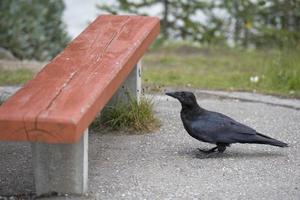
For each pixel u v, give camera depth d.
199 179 8.94
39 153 8.24
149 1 22.47
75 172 8.25
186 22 22.78
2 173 9.32
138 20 11.43
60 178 8.28
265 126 11.84
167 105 13.18
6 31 22.69
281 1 22.17
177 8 22.86
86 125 7.57
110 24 11.17
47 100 7.78
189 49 22.34
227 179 8.94
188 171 9.25
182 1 22.73
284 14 22.44
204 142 10.31
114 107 11.20
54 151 8.22
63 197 8.24
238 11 22.86
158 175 9.08
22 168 9.51
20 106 7.62
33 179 9.09
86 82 8.36
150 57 20.67
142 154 10.03
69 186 8.30
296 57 17.50
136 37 10.33
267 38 22.56
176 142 10.69
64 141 7.26
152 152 10.13
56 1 24.64
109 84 8.40
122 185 8.70
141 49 10.23
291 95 14.94
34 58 22.98
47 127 7.23
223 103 13.87
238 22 23.02
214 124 9.72
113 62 9.11
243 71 18.12
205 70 18.62
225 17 23.12
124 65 9.12
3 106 7.65
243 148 10.39
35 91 8.11
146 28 10.87
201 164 9.55
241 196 8.33
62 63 9.14
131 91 11.29
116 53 9.52
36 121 7.23
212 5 22.75
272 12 22.53
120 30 10.75
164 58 20.36
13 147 10.41
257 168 9.39
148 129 11.20
